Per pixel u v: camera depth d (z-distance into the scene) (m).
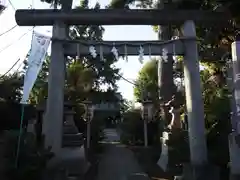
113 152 23.61
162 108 17.98
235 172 8.80
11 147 8.66
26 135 9.98
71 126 14.84
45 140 11.20
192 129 11.56
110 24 11.88
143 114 23.31
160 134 20.88
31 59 11.18
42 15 11.45
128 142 28.86
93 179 13.18
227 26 11.93
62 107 11.47
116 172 14.80
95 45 11.77
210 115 13.45
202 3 12.88
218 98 13.48
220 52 14.78
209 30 13.38
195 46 11.86
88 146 20.66
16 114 11.76
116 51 11.67
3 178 7.88
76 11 11.55
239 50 9.14
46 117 11.38
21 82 13.34
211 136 12.77
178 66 20.69
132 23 11.81
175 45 11.94
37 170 8.94
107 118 36.47
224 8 11.03
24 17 11.39
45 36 11.45
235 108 9.12
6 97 12.30
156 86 24.61
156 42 11.92
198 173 10.93
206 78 18.02
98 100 31.16
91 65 26.08
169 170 14.03
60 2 15.56
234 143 8.95
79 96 21.25
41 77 20.39
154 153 18.98
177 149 14.27
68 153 13.76
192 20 11.82
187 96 11.87
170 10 11.74
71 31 25.55
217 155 11.82
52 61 11.47
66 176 11.18
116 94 33.47
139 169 15.63
